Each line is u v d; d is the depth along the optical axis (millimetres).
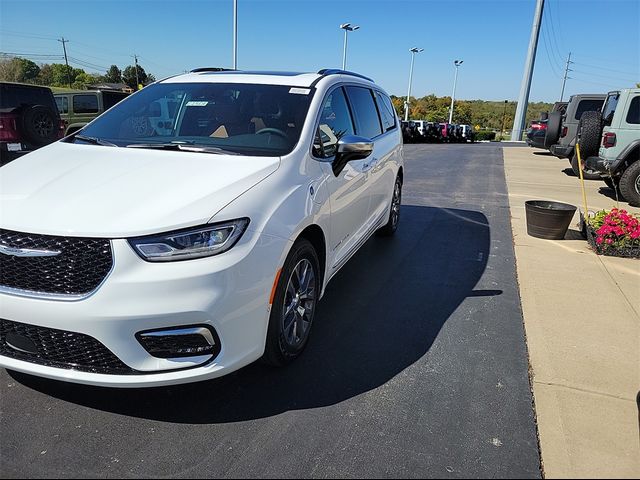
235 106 3688
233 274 2498
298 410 2754
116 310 2326
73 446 2422
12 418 2602
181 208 2502
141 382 2422
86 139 3660
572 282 4836
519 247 6004
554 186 11133
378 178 4906
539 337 3682
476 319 3975
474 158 17516
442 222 7305
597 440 2564
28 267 2402
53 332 2426
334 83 4105
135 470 2291
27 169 3062
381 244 6035
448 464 2383
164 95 3961
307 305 3299
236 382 2994
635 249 5648
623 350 3504
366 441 2527
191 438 2508
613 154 9023
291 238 2852
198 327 2447
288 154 3197
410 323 3877
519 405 2852
